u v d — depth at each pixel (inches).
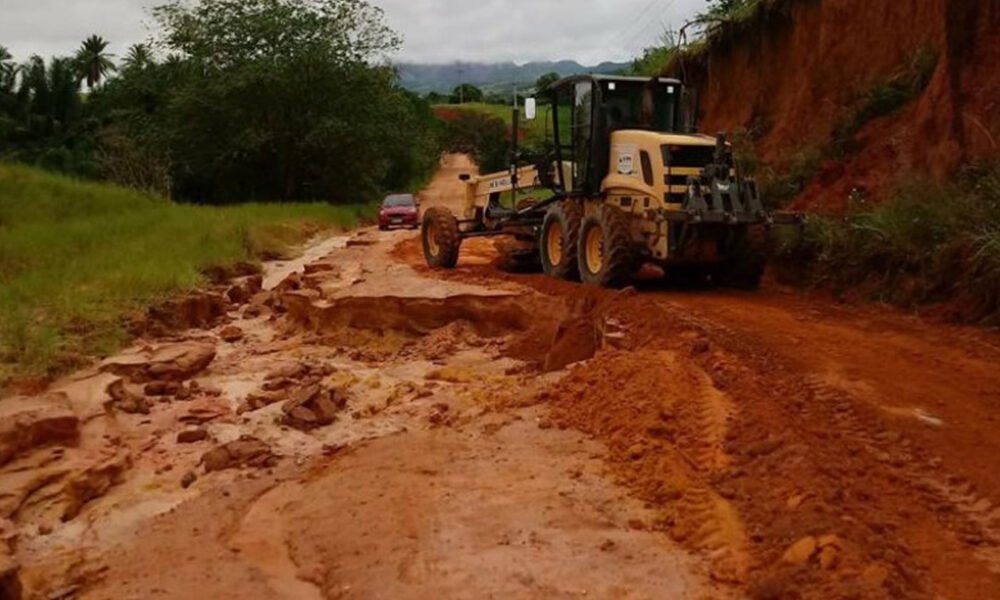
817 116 713.6
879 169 599.5
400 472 319.9
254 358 535.2
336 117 1803.6
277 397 437.4
